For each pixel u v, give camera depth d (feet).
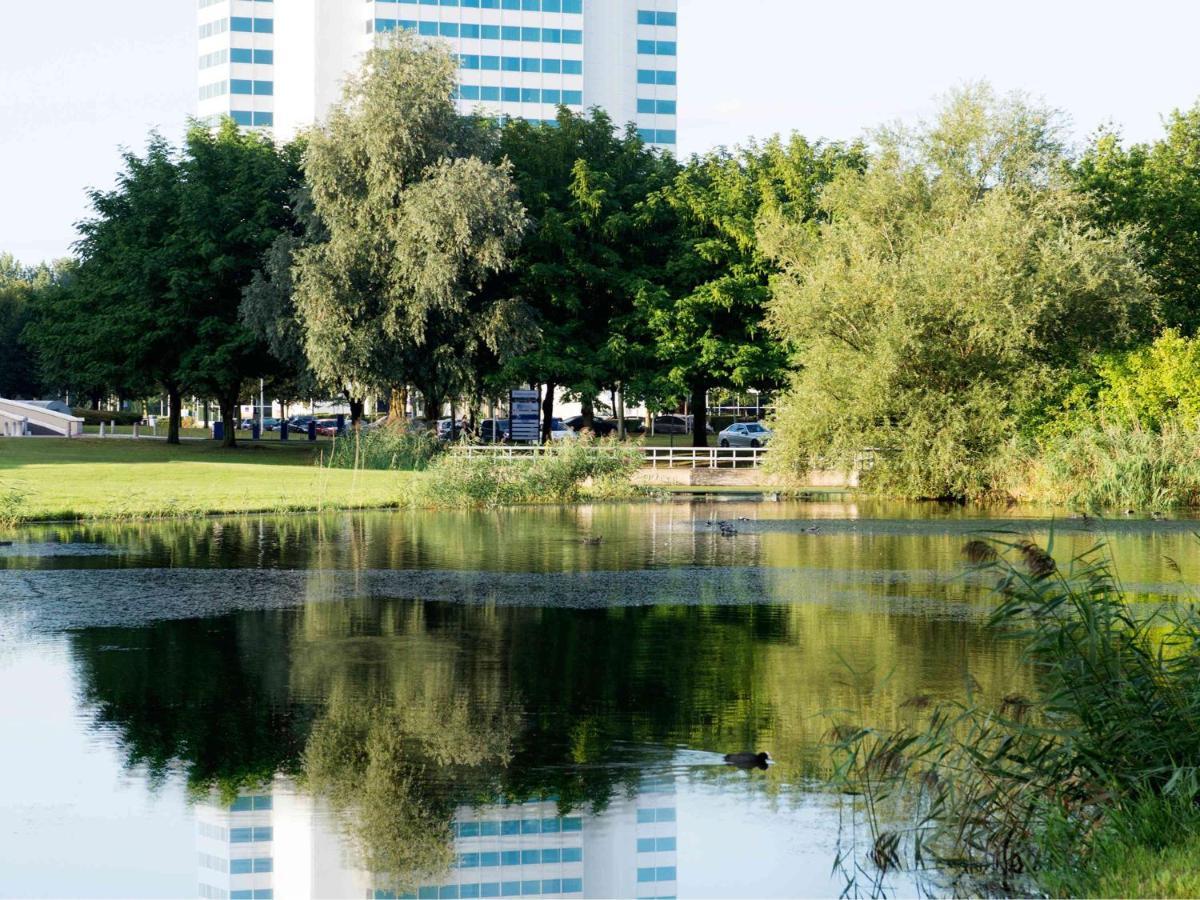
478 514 123.44
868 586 73.15
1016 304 148.87
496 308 187.52
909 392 149.79
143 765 35.63
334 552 88.69
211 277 212.84
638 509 132.36
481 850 29.81
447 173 177.78
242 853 29.43
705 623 59.41
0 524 104.32
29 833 30.50
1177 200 194.70
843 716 40.65
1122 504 135.95
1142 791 27.99
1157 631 54.39
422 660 50.24
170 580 73.51
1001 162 175.94
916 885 27.40
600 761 36.11
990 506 139.54
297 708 42.09
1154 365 151.53
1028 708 31.86
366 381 185.06
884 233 172.24
